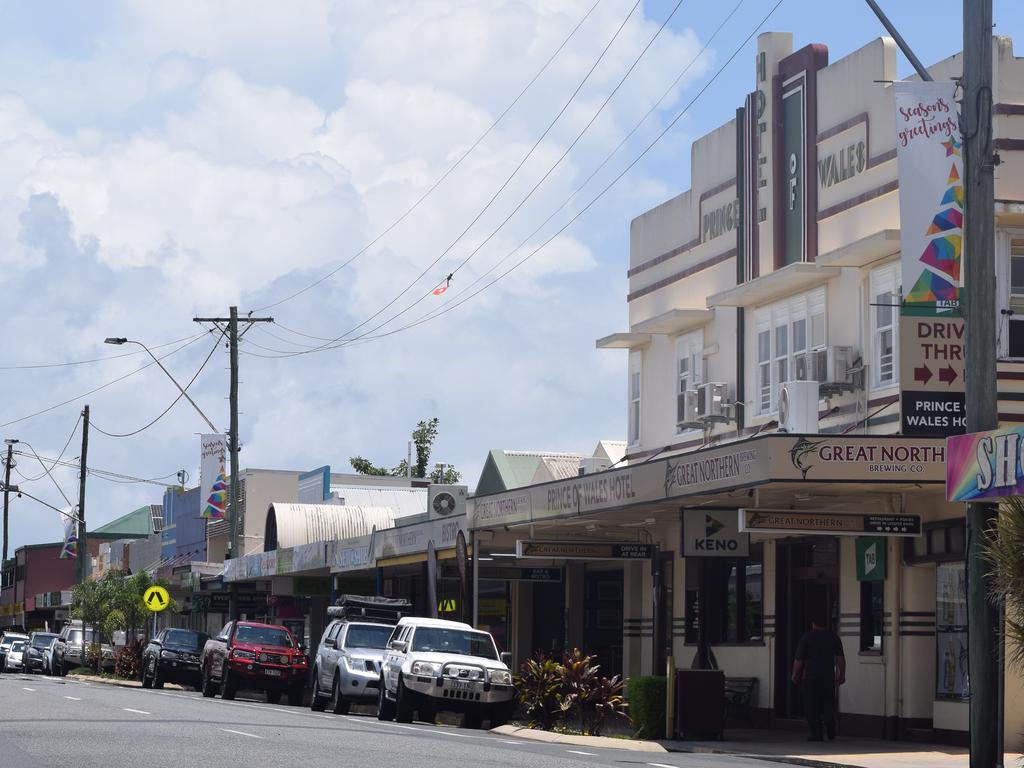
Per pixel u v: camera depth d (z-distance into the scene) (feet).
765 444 74.13
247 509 210.18
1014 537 51.88
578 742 80.74
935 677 81.46
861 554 86.22
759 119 97.66
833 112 90.27
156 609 175.42
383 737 70.74
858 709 86.33
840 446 73.41
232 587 175.11
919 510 81.66
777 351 94.58
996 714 57.16
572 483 97.55
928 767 65.31
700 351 105.09
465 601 110.83
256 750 57.41
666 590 110.22
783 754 72.84
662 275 111.34
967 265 59.26
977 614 57.57
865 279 85.20
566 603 126.52
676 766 60.39
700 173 106.32
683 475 83.05
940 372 70.54
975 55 59.41
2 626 370.73
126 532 356.18
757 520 75.61
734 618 102.27
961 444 58.95
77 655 205.87
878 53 86.02
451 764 53.98
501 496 107.86
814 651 81.97
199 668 152.66
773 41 97.14
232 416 167.84
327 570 154.51
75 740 59.98
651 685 82.64
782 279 90.02
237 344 167.84
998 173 77.15
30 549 353.51
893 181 83.46
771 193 96.02
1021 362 76.48
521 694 91.35
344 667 104.47
